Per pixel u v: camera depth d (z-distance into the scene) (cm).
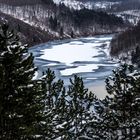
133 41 14175
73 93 2220
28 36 18575
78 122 2134
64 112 1911
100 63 12181
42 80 1244
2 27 1152
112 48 14188
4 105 1118
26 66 1170
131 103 1747
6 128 1130
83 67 11200
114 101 1789
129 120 1767
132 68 1847
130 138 1764
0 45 1140
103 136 1872
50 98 1897
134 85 1742
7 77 1123
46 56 13588
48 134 1470
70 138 2016
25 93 1148
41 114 1213
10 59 1120
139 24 17212
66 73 10069
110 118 1812
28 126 1155
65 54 14162
